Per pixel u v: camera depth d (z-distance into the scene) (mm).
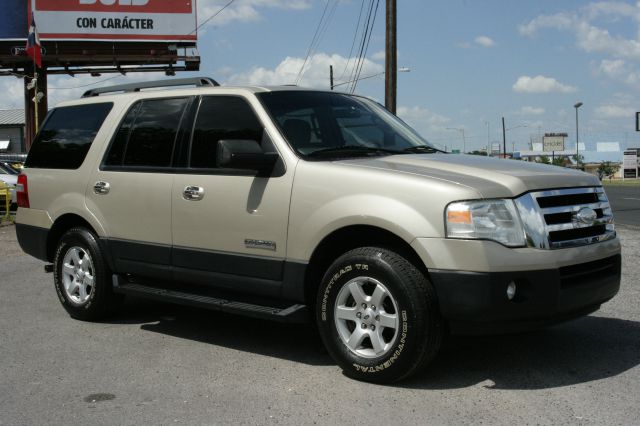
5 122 59062
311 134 5035
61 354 5188
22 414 3967
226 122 5266
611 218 4816
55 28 28281
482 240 3980
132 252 5742
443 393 4172
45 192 6555
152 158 5688
